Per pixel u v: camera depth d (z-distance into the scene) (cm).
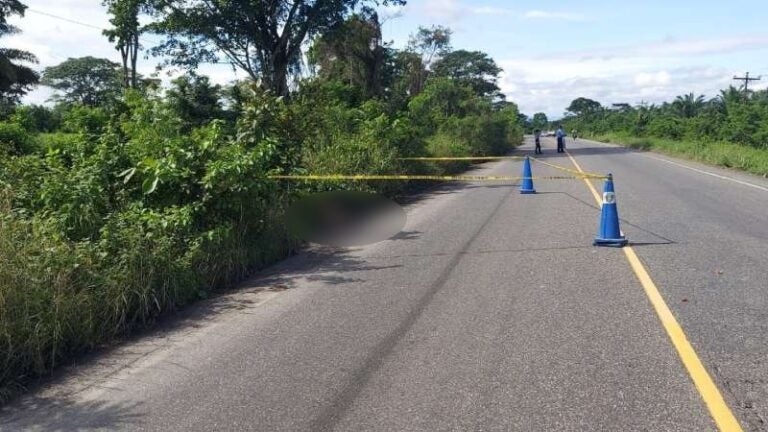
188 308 684
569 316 594
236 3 3086
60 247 599
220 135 930
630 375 455
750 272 741
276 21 3278
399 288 722
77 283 582
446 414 405
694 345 509
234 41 3316
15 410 445
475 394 433
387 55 4112
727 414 393
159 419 419
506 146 4784
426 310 630
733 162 2519
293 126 1227
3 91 4644
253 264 851
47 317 525
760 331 538
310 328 591
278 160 1080
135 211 760
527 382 448
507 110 7012
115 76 8175
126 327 610
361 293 709
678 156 3453
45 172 800
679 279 718
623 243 915
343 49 3788
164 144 891
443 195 1695
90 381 491
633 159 3206
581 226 1101
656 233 1014
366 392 444
